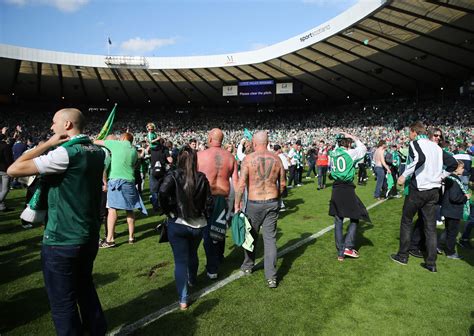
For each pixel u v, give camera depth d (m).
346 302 3.59
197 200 3.37
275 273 3.93
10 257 5.02
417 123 4.65
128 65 31.05
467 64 25.73
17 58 27.69
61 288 2.44
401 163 10.62
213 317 3.28
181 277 3.41
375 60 26.78
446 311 3.41
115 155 5.30
